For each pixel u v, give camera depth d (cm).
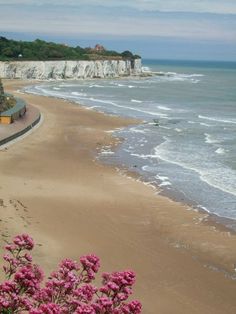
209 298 1670
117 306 540
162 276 1808
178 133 4903
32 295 543
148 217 2444
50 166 3419
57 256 1889
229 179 3159
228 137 4691
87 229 2241
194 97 8981
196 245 2112
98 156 3806
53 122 5353
